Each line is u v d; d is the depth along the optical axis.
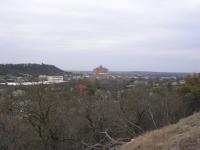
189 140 9.78
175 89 42.91
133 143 11.99
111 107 29.58
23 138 28.53
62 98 30.92
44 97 28.53
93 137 27.36
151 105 28.59
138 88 37.03
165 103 30.30
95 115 28.88
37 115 27.81
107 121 27.84
